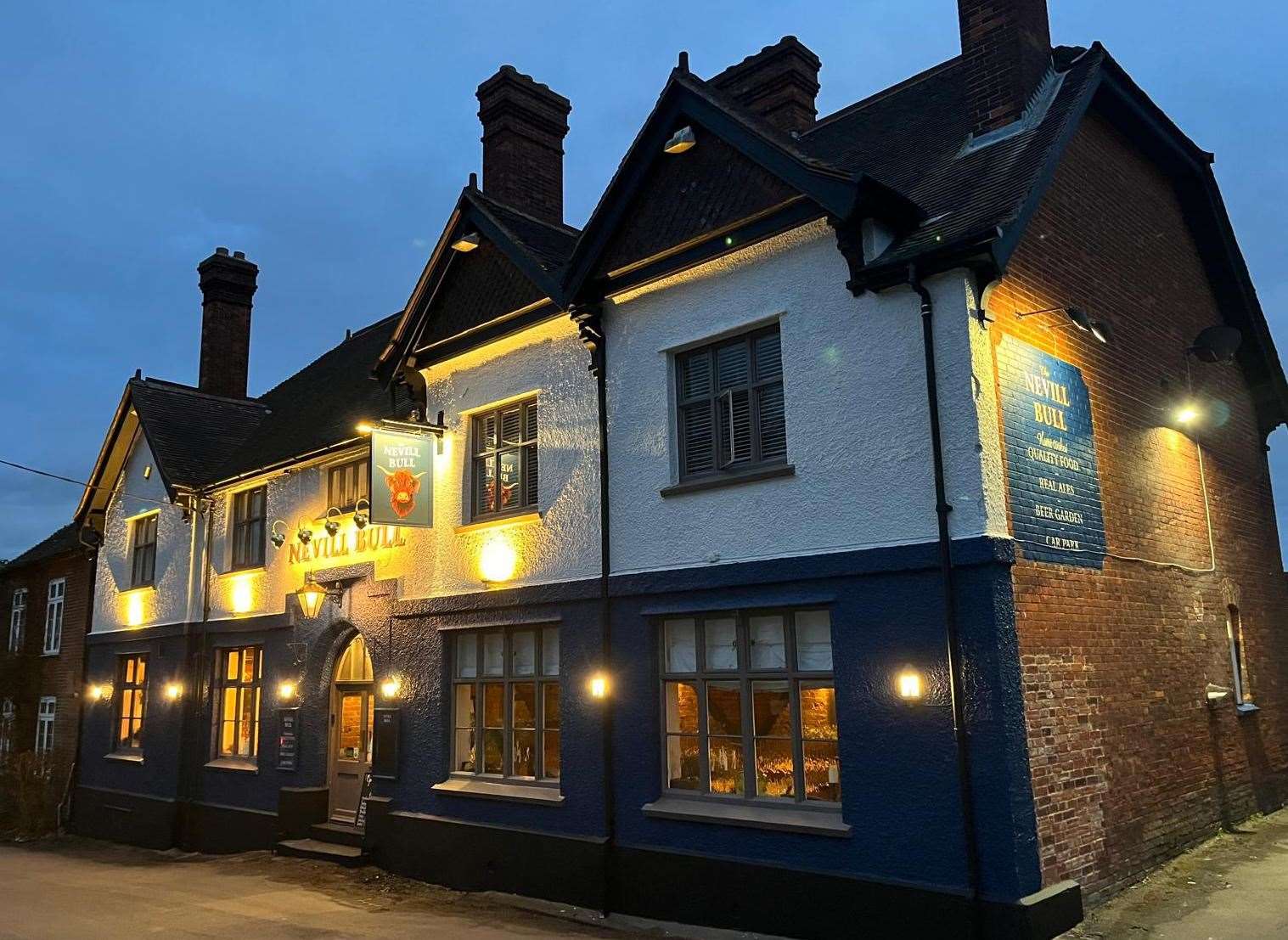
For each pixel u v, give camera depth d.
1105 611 8.80
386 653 12.82
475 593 11.66
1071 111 9.09
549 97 14.45
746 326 9.40
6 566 23.86
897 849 7.75
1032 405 8.44
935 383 7.96
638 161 10.21
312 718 14.23
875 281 8.30
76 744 19.56
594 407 10.73
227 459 18.39
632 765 9.72
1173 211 11.95
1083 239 9.73
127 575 18.98
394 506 11.68
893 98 12.01
